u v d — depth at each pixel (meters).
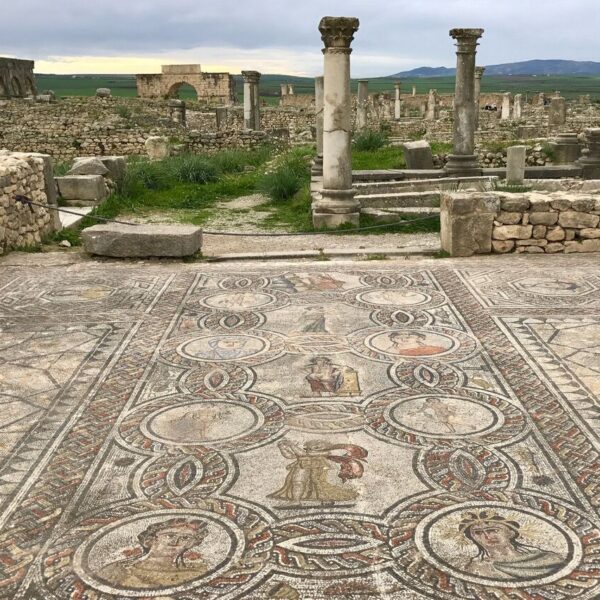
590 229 8.37
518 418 3.94
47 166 10.29
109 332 5.65
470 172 15.10
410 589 2.55
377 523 2.96
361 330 5.60
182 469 3.44
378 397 4.26
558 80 173.00
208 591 2.56
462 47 14.57
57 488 3.28
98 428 3.90
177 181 16.94
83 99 34.88
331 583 2.59
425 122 30.59
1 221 8.58
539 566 2.67
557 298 6.42
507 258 8.22
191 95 81.94
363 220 10.92
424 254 8.54
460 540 2.83
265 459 3.52
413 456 3.53
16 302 6.60
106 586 2.60
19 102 30.69
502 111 38.00
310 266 7.97
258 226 11.88
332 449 3.61
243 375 4.66
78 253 8.88
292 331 5.60
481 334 5.43
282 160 19.88
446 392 4.32
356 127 30.14
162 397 4.32
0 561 2.76
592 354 4.94
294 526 2.95
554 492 3.17
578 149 19.14
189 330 5.67
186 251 8.41
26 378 4.68
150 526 2.97
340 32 9.89
